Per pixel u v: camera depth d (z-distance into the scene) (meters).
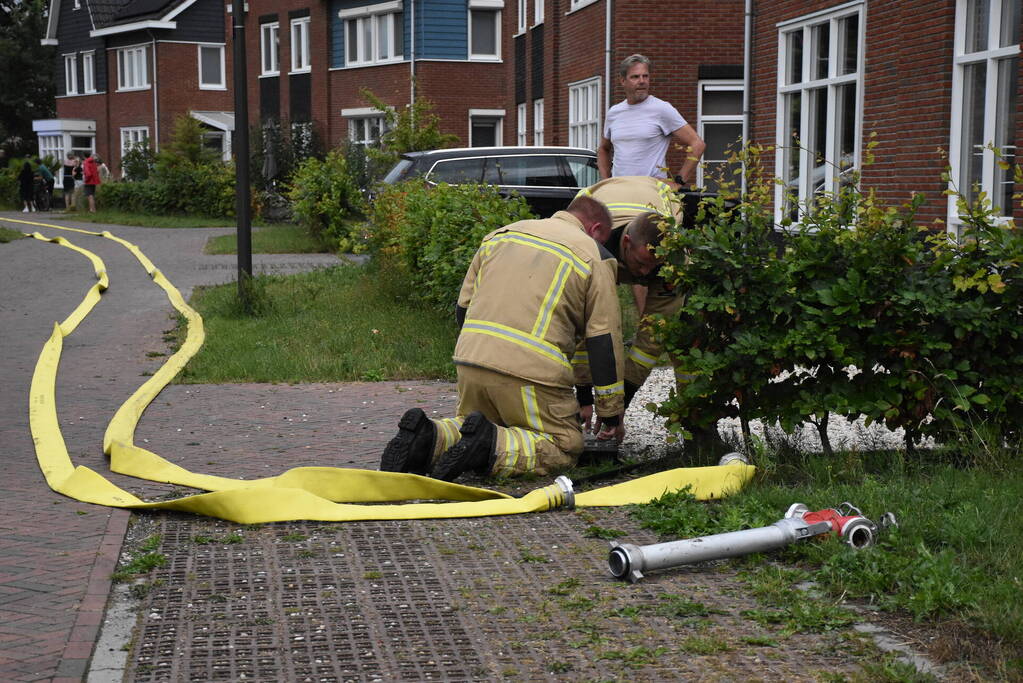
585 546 4.82
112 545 4.83
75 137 52.97
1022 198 5.86
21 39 60.72
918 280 5.72
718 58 20.70
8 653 3.70
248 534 5.03
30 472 6.24
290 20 39.91
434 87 34.84
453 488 5.52
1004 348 5.85
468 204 11.03
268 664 3.64
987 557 4.34
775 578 4.34
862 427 7.13
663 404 6.02
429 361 9.66
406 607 4.12
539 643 3.79
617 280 6.38
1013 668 3.45
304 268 18.88
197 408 8.05
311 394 8.61
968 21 10.83
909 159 11.75
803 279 5.78
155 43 47.56
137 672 3.58
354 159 29.22
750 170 6.04
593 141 23.06
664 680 3.49
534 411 5.94
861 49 12.65
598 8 22.23
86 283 16.97
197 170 34.69
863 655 3.63
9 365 10.07
